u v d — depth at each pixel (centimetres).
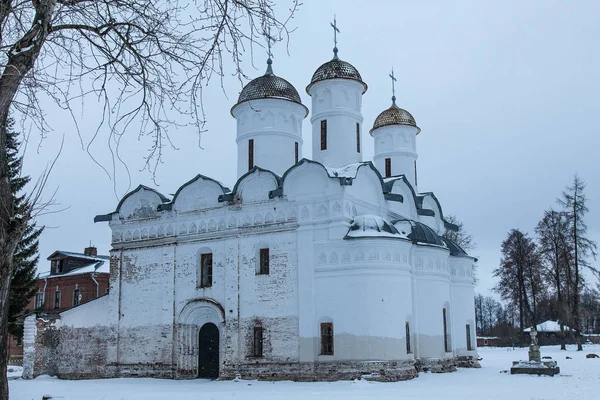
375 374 2739
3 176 941
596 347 6956
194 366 3306
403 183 3738
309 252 2991
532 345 3228
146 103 1165
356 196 3127
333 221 2964
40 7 999
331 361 2838
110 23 1127
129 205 3656
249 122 3675
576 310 6009
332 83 3503
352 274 2869
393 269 2909
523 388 2381
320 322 2909
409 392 2242
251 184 3241
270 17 1116
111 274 3628
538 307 7575
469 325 3731
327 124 3484
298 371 2909
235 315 3139
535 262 6525
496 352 6247
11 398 2308
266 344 3022
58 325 3716
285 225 3088
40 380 3453
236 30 1133
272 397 2108
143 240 3556
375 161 4197
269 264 3095
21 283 3969
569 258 6028
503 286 6906
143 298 3481
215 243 3309
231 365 3098
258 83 3712
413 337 3130
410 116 4200
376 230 2941
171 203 3500
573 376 2958
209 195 3384
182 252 3406
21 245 3909
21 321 4069
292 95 3734
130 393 2377
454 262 3759
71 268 5800
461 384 2578
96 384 2958
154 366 3353
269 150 3600
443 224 4197
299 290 2983
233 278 3186
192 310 3319
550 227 6203
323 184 3027
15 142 2312
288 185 3119
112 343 3512
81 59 1118
